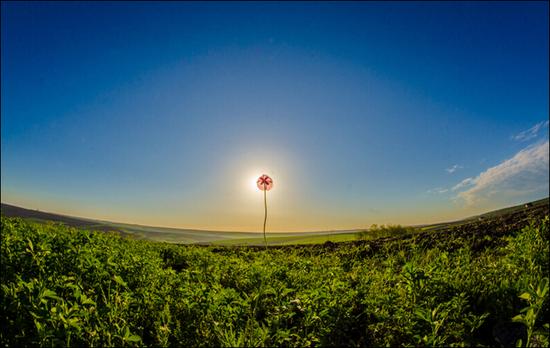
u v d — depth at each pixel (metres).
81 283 5.42
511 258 5.69
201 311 4.53
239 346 3.51
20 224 11.81
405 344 3.78
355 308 4.73
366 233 18.66
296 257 11.32
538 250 5.61
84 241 8.29
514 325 3.96
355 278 6.45
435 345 3.38
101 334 3.86
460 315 4.04
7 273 5.44
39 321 3.72
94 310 4.20
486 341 3.82
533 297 3.45
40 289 4.00
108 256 6.91
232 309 4.26
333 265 8.99
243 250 14.78
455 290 4.62
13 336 3.77
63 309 3.79
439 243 9.97
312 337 3.90
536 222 9.64
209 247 16.06
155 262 8.58
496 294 4.43
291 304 4.62
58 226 13.34
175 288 5.74
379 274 6.83
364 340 4.02
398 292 4.90
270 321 4.04
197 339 4.02
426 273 4.82
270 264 7.96
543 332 3.24
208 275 7.25
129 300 4.71
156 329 4.12
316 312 4.30
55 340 3.31
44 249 5.97
